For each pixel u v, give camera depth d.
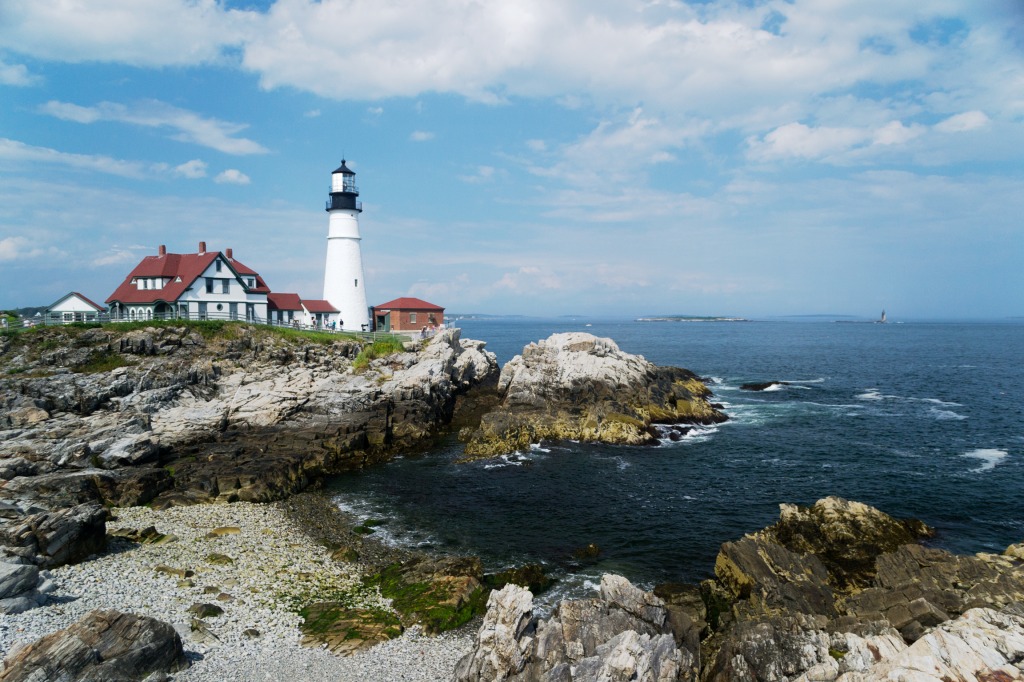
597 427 51.69
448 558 28.36
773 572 24.89
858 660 18.20
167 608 23.61
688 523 34.41
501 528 33.81
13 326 51.03
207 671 20.03
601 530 33.50
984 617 19.06
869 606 22.25
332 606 24.73
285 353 55.06
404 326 78.25
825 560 26.91
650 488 40.16
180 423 43.28
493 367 74.50
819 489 39.53
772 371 101.62
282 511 35.88
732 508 36.56
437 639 22.75
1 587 22.17
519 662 19.22
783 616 21.86
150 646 19.39
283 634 22.55
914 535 31.19
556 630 20.19
